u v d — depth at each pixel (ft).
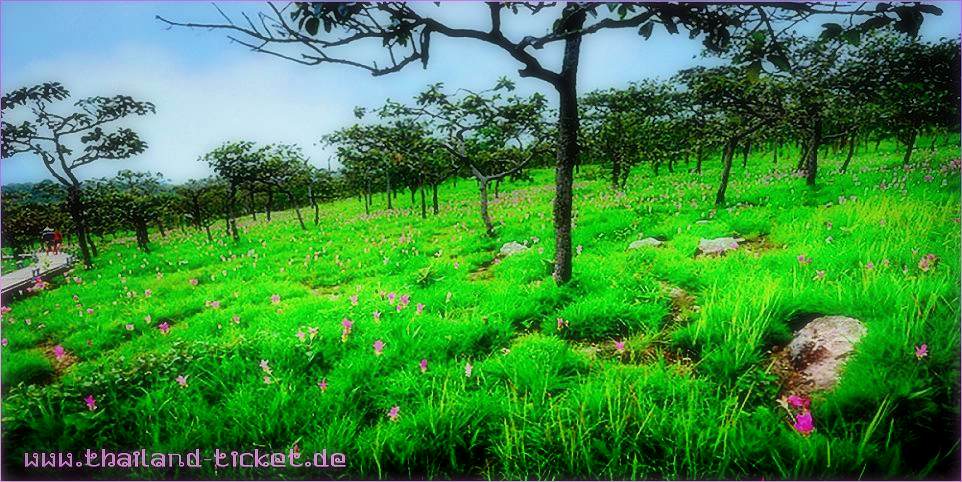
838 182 46.44
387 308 23.34
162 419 14.35
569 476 10.94
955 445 9.67
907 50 41.81
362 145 58.44
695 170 107.14
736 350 14.01
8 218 112.88
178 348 18.67
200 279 43.42
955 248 18.67
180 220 150.92
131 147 64.13
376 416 14.32
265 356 17.66
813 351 13.66
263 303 30.09
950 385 10.56
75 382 16.02
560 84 21.98
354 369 16.29
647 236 35.22
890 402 10.62
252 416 13.87
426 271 30.83
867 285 15.56
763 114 46.39
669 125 66.44
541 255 31.09
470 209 79.36
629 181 92.17
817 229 27.09
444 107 47.26
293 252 53.47
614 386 13.16
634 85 79.10
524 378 14.73
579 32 14.84
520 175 46.93
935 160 53.47
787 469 9.96
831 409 11.26
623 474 10.69
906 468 9.52
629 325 18.11
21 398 14.87
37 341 28.99
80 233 64.44
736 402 11.83
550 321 19.80
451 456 11.93
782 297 16.58
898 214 25.31
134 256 71.77
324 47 13.53
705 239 30.14
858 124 53.88
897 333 12.77
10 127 56.65
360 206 144.36
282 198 201.57
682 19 13.53
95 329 28.68
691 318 18.28
